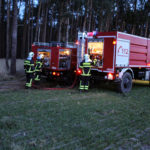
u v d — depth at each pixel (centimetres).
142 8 2688
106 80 795
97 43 803
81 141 327
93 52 820
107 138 344
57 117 442
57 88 852
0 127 372
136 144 328
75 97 680
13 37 1191
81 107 541
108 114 494
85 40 833
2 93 691
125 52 791
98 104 588
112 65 749
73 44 966
